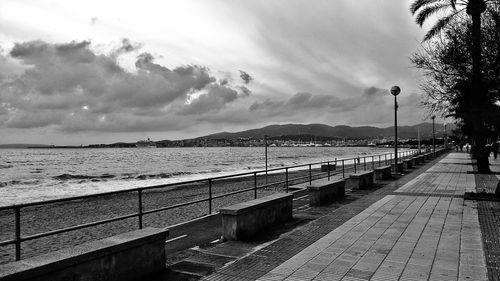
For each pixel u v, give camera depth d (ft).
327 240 24.76
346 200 43.39
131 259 17.69
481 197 42.34
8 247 34.91
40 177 156.15
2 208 16.69
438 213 34.14
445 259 20.53
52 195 91.40
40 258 14.70
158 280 18.19
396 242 24.12
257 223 27.63
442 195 46.06
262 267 19.60
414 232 26.81
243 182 101.96
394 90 74.79
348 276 18.03
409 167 93.50
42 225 48.85
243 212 25.85
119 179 139.85
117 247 16.84
